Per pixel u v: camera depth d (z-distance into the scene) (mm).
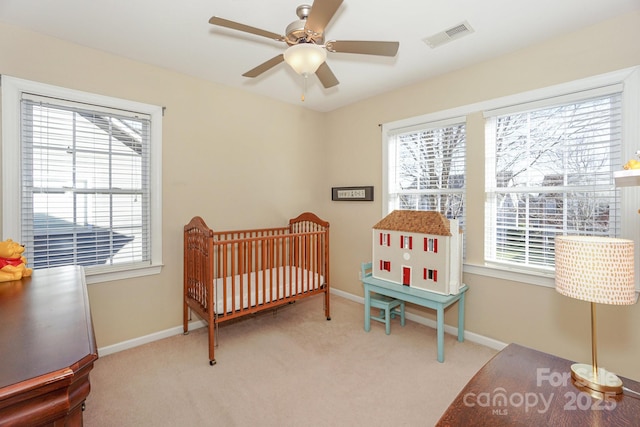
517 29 2127
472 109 2697
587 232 2188
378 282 2822
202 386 2062
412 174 3248
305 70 1599
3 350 790
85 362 747
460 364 2348
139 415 1782
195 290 2670
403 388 2051
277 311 3449
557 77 2230
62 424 712
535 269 2432
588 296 1102
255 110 3424
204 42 2303
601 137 2119
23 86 2127
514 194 2551
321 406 1872
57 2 1827
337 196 3941
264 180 3529
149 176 2736
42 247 2268
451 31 2148
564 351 2256
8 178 2096
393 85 3172
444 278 2475
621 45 1974
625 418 944
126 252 2643
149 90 2676
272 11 1923
